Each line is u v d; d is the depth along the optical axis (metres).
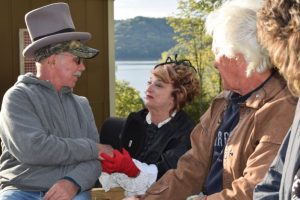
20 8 5.92
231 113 1.85
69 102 2.69
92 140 2.59
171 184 1.99
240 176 1.70
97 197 2.62
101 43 6.37
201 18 7.42
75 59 2.64
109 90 6.45
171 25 7.73
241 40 1.65
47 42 2.58
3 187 2.59
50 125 2.54
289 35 1.10
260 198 1.28
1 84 5.90
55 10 2.68
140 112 2.90
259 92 1.67
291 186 1.11
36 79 2.57
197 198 1.72
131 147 2.83
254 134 1.64
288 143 1.21
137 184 2.47
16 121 2.45
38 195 2.52
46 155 2.43
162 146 2.69
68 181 2.48
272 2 1.16
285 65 1.12
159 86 2.73
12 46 5.91
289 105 1.57
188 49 7.59
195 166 1.98
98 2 6.31
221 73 1.75
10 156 2.57
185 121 2.74
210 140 1.94
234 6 1.71
